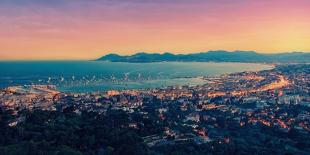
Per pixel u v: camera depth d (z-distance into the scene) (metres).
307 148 177.12
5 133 152.88
